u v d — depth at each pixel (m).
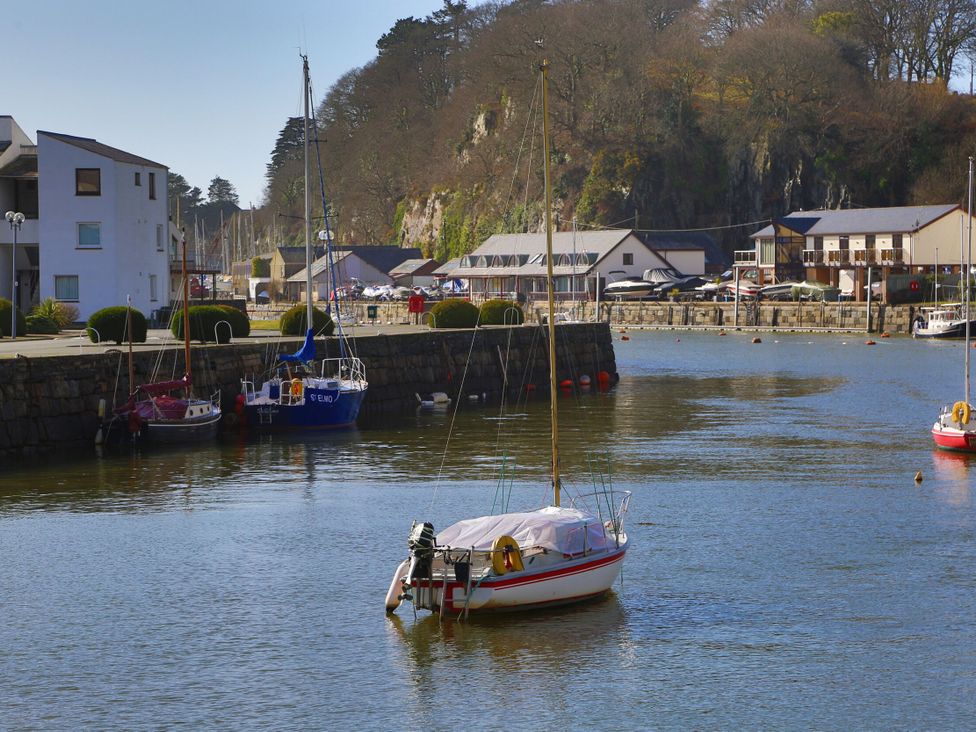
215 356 61.97
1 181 88.06
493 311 91.38
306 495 44.50
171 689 26.12
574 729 24.14
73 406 54.31
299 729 24.14
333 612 30.80
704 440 58.34
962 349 114.75
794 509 42.12
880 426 63.31
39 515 41.06
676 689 25.92
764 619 30.11
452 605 29.61
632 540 37.72
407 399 72.81
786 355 111.31
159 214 92.12
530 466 50.88
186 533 38.66
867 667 27.05
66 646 28.58
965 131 192.62
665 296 164.50
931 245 151.75
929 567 34.59
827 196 193.62
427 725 24.31
